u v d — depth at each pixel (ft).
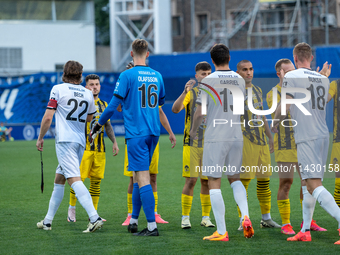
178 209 65.46
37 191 82.48
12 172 112.27
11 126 252.62
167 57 261.03
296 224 54.65
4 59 320.29
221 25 340.80
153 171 57.62
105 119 50.14
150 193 49.14
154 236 48.62
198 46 349.20
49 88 256.32
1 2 319.88
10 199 73.87
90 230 50.37
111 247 43.78
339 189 51.80
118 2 323.16
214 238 46.47
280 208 50.37
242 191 46.57
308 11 306.55
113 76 262.67
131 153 49.26
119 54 327.67
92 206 50.60
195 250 42.42
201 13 348.79
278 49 237.45
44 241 46.52
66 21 328.49
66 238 47.80
